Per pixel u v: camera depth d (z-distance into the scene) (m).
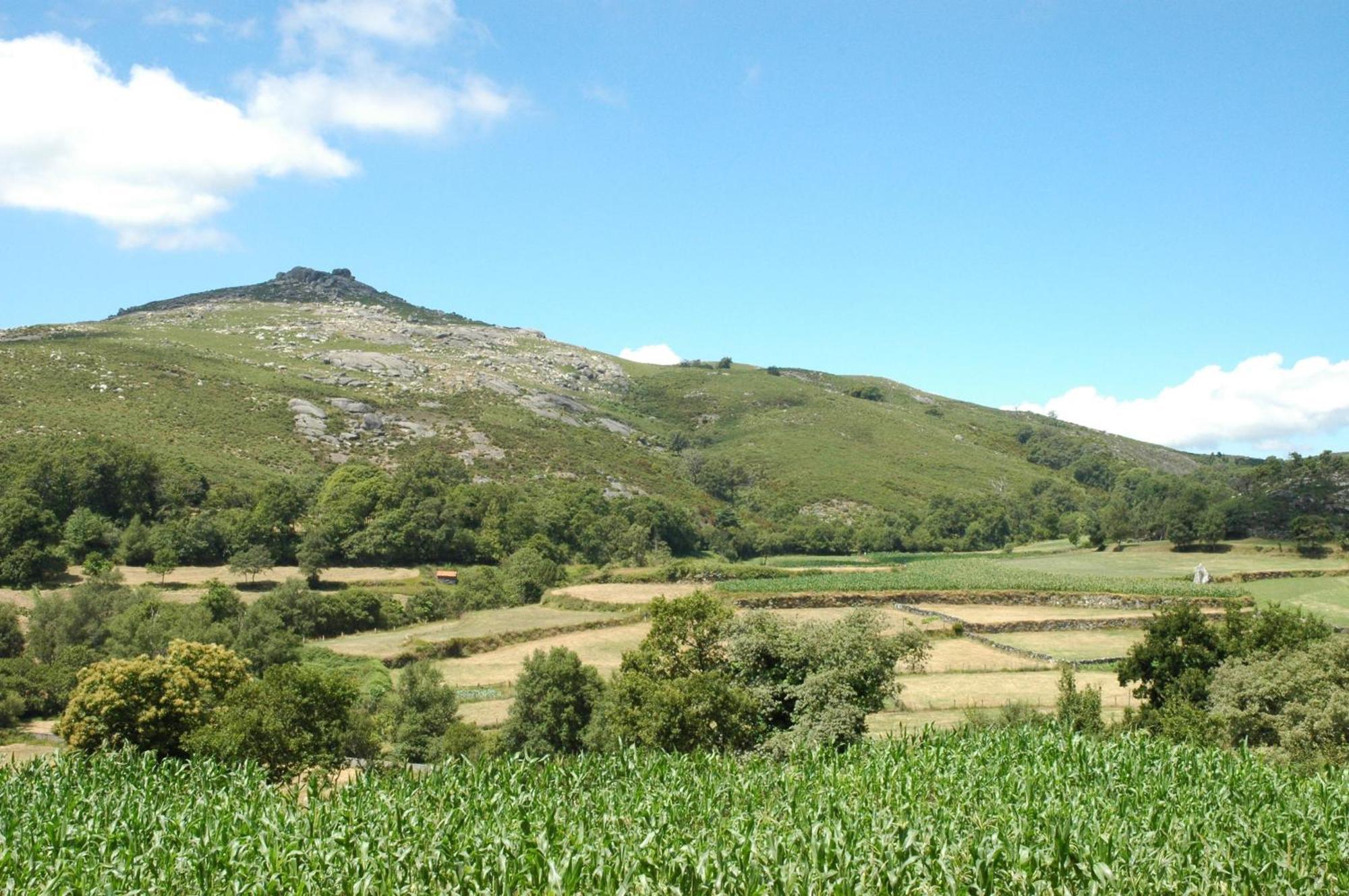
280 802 22.94
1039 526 164.38
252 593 80.06
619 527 122.38
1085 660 61.41
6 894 17.22
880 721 45.66
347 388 171.38
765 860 17.67
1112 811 20.81
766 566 112.81
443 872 17.69
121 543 85.06
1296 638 44.88
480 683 61.09
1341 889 17.42
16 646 62.34
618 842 18.80
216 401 138.12
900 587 86.06
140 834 20.27
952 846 18.16
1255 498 128.88
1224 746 35.19
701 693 36.03
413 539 101.38
